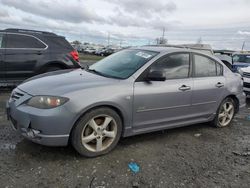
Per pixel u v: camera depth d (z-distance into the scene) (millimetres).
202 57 5336
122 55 5141
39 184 3201
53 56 8273
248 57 15445
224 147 4777
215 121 5719
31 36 8008
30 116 3633
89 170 3594
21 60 7816
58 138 3656
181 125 5047
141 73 4375
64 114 3613
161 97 4520
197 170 3838
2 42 7594
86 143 3887
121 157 4043
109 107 4012
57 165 3650
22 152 3941
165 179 3527
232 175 3779
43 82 4059
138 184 3355
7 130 4770
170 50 4898
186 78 4984
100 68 4918
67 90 3756
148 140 4797
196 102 5121
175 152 4391
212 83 5352
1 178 3254
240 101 6074
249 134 5602
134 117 4289
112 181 3383
